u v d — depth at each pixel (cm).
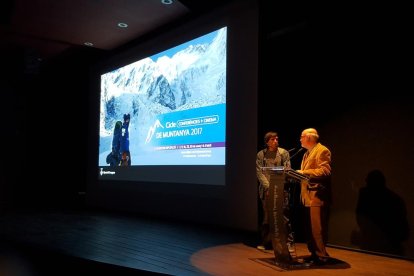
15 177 1000
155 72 711
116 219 686
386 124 411
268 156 426
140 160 730
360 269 344
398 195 397
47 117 1048
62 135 1007
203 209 602
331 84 462
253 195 530
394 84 407
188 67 642
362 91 433
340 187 445
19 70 956
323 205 357
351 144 439
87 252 416
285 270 339
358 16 439
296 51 498
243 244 458
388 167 407
